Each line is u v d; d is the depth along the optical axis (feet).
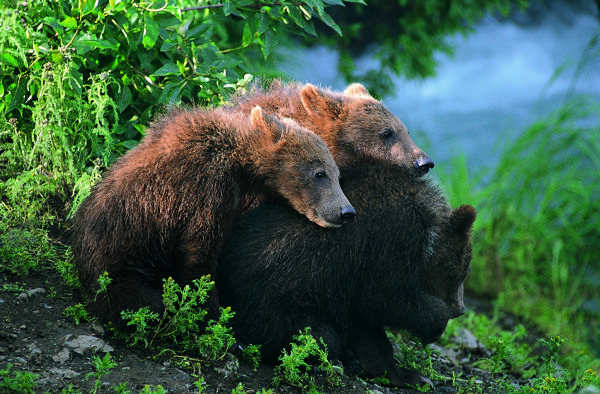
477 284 61.00
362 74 76.54
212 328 27.37
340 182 31.96
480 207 65.46
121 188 28.40
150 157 28.86
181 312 27.45
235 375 27.58
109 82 35.55
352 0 38.96
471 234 32.91
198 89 38.81
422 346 35.47
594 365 49.98
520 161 66.95
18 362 25.08
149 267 28.43
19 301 28.66
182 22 39.06
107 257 27.81
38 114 33.53
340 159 38.24
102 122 34.01
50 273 31.17
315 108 38.58
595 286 62.90
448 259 32.60
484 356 43.11
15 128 34.40
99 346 26.84
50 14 35.40
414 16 72.33
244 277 29.78
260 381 28.04
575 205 65.10
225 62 38.01
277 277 29.66
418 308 31.58
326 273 30.12
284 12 39.40
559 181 65.62
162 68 36.45
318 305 30.25
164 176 28.32
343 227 30.45
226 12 37.06
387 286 30.83
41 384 24.14
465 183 65.62
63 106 34.04
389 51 71.97
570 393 36.42
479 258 62.13
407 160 38.68
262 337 29.63
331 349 30.07
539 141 67.67
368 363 31.99
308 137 31.14
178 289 26.86
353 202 30.99
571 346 55.21
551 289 62.28
